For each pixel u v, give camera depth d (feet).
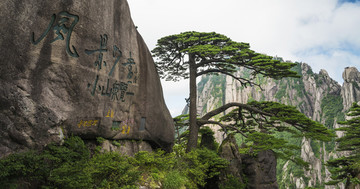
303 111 492.13
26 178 21.75
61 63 26.73
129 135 42.01
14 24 22.08
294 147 59.77
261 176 70.08
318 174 322.75
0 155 20.83
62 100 27.17
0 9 20.95
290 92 527.40
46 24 24.94
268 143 58.70
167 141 56.49
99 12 32.27
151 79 48.67
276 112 67.26
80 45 29.17
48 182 23.13
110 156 31.30
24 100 22.93
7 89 21.83
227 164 59.52
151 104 47.83
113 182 27.96
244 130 82.99
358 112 108.17
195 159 52.90
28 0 23.18
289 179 335.67
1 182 19.85
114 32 36.37
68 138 28.35
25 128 22.79
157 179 35.99
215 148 81.61
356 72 419.13
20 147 22.38
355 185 85.92
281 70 64.69
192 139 69.87
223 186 59.11
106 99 35.14
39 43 24.47
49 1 24.98
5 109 21.58
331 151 348.79
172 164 44.01
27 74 23.49
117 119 38.22
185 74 83.76
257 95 558.97
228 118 85.71
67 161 25.05
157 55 75.05
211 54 63.41
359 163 90.17
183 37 69.51
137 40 44.83
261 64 62.59
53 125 25.21
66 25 27.17
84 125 31.19
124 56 39.34
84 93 30.35
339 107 424.87
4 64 21.54
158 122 50.65
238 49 64.80
